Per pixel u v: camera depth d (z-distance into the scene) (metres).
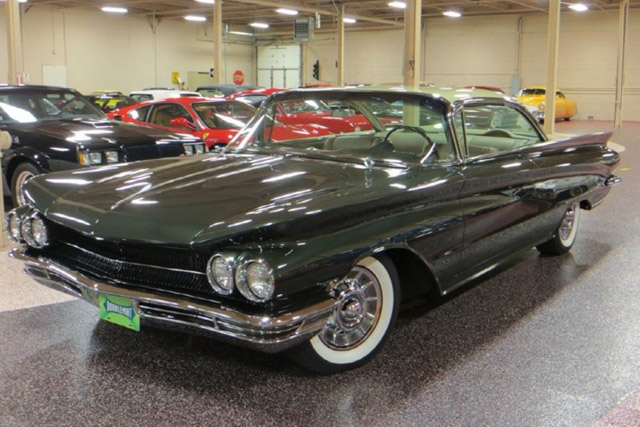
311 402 2.78
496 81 29.14
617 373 3.08
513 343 3.45
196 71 32.50
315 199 2.83
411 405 2.76
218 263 2.56
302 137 4.15
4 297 4.14
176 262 2.75
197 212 2.76
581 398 2.82
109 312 2.89
